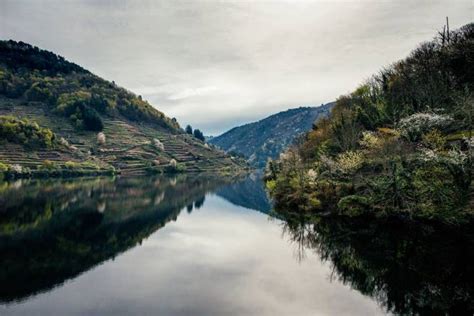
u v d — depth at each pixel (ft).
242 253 97.25
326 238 108.17
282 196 176.96
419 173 106.73
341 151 184.96
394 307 59.72
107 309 60.90
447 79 184.44
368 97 239.91
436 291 65.82
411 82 203.51
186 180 412.16
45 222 141.79
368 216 119.14
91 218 155.33
